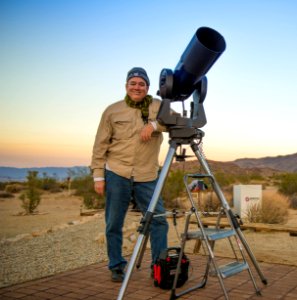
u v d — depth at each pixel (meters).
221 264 5.71
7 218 15.64
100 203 19.55
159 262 4.60
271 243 8.41
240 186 12.86
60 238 8.62
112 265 4.93
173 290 4.18
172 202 17.95
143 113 4.93
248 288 4.56
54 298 4.31
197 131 4.22
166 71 4.09
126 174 4.90
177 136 4.13
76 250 7.20
